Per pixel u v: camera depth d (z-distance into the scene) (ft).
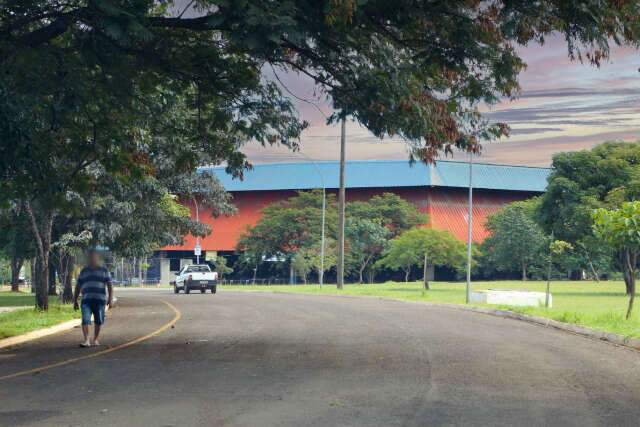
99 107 63.31
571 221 193.16
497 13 48.88
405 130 52.11
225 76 58.90
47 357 50.85
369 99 51.21
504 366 45.52
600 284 256.11
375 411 30.71
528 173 373.40
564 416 29.89
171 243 138.72
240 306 121.39
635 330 67.82
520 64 51.37
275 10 43.65
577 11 45.65
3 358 50.52
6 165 46.70
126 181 74.23
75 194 99.86
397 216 317.83
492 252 317.83
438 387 37.04
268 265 336.49
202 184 137.28
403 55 53.83
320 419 29.07
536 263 314.55
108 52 53.47
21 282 396.98
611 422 28.76
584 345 59.67
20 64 52.80
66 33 59.31
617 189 187.11
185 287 194.59
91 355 51.83
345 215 309.42
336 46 50.47
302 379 39.75
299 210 297.53
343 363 46.68
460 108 54.39
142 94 63.57
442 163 351.46
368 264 311.06
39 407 31.81
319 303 131.34
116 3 43.21
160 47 56.80
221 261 328.29
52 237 119.65
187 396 34.45
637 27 46.70
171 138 70.64
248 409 31.19
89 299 58.18
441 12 49.16
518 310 98.68
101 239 111.24
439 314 99.40
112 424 28.19
